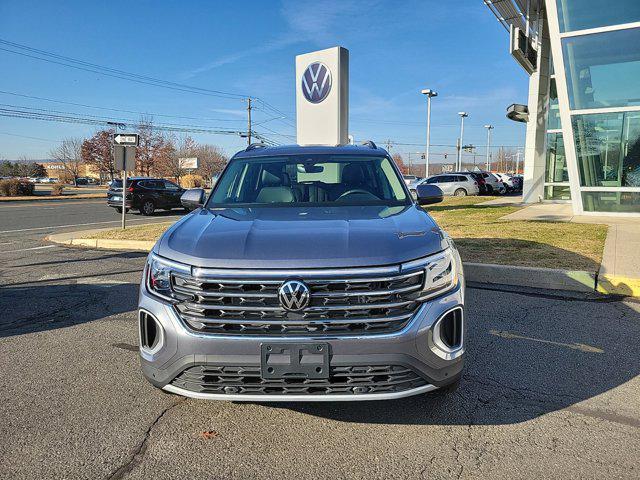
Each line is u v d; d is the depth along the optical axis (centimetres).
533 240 877
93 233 1225
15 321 508
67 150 8331
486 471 248
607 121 1318
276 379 245
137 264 835
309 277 246
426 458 259
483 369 371
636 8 1223
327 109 1358
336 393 248
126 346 431
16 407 318
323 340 242
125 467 253
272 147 478
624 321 482
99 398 330
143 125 6500
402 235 276
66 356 408
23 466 254
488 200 2305
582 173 1366
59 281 700
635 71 1262
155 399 328
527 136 2089
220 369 248
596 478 241
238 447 271
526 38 2012
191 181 6612
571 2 1289
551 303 547
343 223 298
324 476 245
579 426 290
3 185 4006
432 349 254
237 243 267
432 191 420
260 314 248
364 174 415
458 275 278
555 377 357
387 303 248
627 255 714
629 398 325
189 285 256
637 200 1311
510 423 294
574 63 1318
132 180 2162
